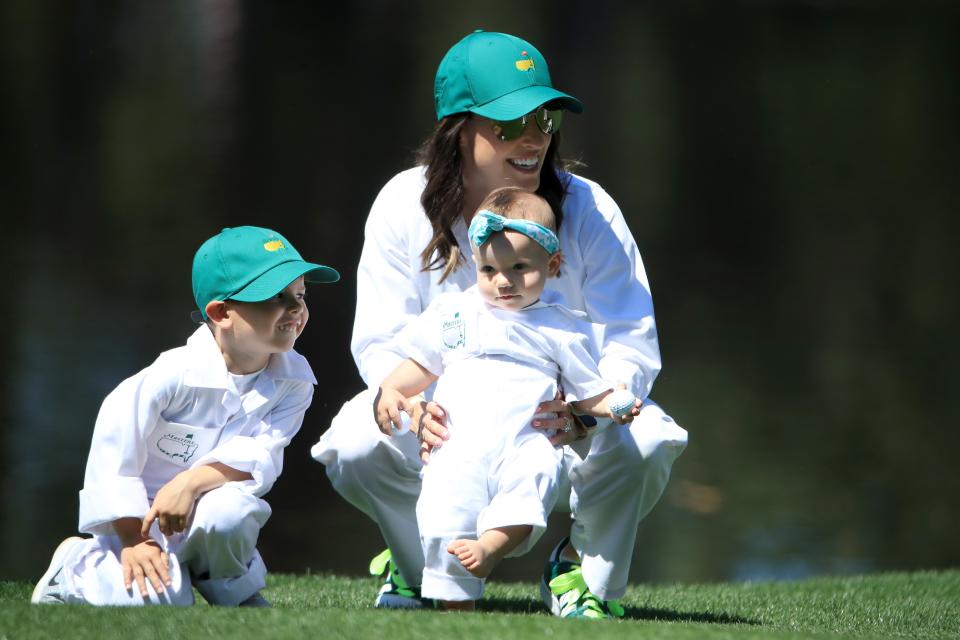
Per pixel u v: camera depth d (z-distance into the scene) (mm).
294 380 15219
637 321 15828
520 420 14375
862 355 50562
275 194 68250
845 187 79312
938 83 106188
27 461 34625
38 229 61156
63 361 42531
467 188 15789
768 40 119562
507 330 14625
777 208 74062
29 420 37344
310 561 30672
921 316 56375
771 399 45281
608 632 11781
